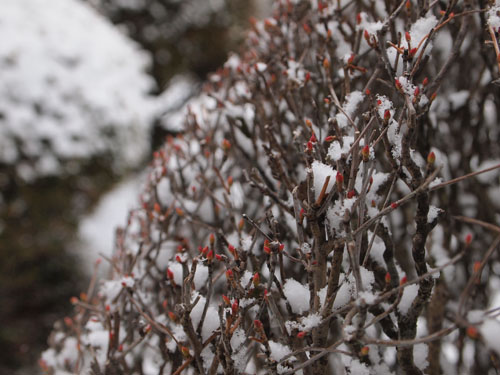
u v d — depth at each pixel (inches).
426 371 63.3
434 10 66.6
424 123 62.5
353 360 46.0
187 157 79.7
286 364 44.1
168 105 309.3
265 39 86.8
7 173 143.9
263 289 46.5
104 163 162.7
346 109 51.1
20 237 152.4
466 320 33.7
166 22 303.6
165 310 60.1
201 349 43.9
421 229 42.2
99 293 67.6
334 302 44.3
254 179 59.6
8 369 146.3
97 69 167.8
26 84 148.6
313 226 42.1
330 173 43.3
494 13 47.7
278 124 66.5
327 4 69.9
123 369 55.8
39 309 164.9
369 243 49.2
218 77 89.2
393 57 51.9
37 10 164.4
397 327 47.1
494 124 80.2
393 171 44.8
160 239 62.4
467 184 78.4
